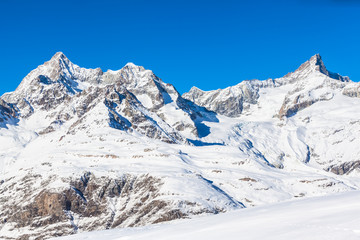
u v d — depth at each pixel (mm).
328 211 57969
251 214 70812
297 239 45094
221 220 69750
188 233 61281
